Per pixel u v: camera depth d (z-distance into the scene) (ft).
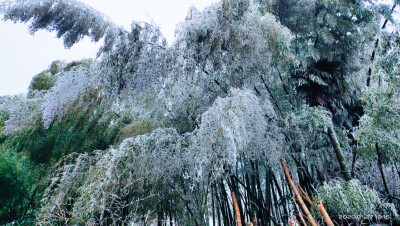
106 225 8.93
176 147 9.18
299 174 10.27
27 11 11.07
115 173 8.52
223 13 10.03
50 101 10.32
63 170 9.86
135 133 11.12
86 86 11.12
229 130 7.25
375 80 8.80
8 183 12.87
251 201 10.30
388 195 8.26
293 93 11.72
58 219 8.38
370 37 12.02
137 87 10.21
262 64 9.84
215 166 7.76
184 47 10.11
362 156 9.18
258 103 8.98
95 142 12.05
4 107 14.34
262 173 11.30
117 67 10.30
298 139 9.67
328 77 11.51
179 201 10.27
